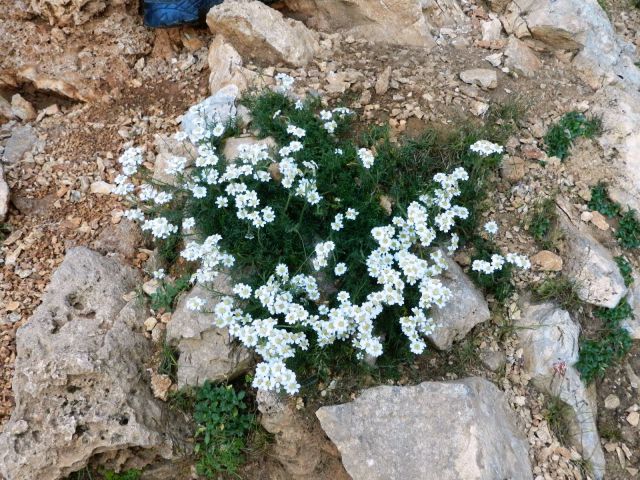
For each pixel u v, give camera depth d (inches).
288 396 22.3
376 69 30.5
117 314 23.6
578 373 24.7
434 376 23.5
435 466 20.4
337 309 21.6
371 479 20.4
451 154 26.7
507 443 22.0
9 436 20.7
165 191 25.3
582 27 32.3
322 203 24.0
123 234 26.4
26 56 31.6
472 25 33.5
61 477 21.4
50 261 25.8
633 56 38.0
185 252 22.3
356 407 21.3
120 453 22.1
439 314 23.4
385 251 22.6
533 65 32.2
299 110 27.1
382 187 25.7
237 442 22.5
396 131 27.8
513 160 28.0
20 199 27.6
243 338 21.0
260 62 30.4
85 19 31.6
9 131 30.8
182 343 23.0
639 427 25.0
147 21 31.6
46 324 22.6
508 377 24.4
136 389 22.3
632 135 29.5
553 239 26.3
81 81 31.6
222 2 31.3
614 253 27.3
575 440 24.0
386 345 23.2
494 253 25.6
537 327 24.6
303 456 22.4
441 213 24.2
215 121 27.2
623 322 26.2
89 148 29.6
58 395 21.4
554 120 30.0
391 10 31.6
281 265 22.5
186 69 32.1
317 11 33.1
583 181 28.6
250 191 23.4
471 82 29.9
